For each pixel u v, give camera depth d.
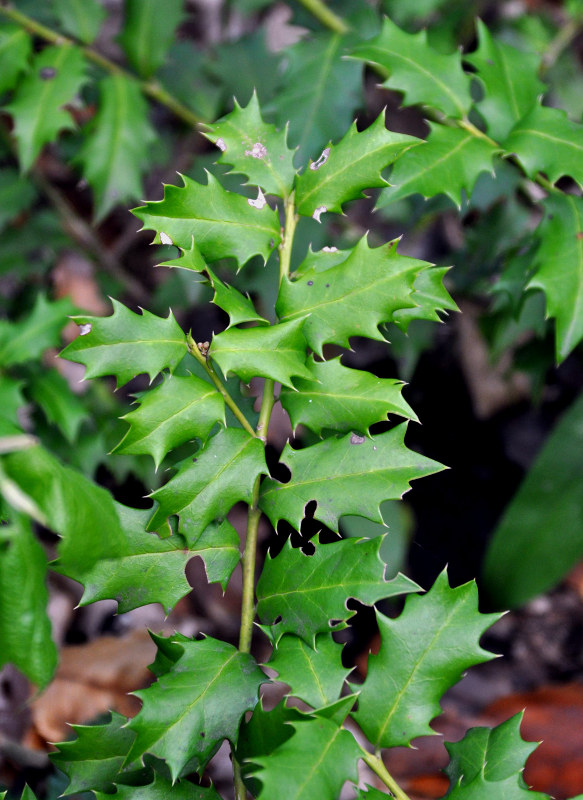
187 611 1.00
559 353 0.69
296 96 0.78
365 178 0.65
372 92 1.22
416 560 1.07
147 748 0.61
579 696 0.90
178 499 0.62
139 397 0.64
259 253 0.64
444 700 0.94
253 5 0.97
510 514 0.90
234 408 0.64
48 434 0.83
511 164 0.80
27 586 0.57
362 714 0.62
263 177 0.65
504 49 0.73
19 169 0.98
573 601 1.05
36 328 0.76
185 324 1.15
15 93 0.79
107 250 1.22
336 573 0.62
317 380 0.62
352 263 0.63
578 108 1.00
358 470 0.63
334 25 0.82
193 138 1.17
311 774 0.59
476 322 1.06
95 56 0.83
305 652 0.62
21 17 0.81
